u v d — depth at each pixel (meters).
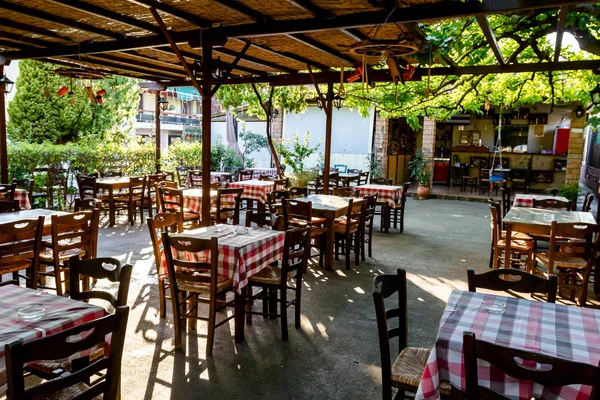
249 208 8.80
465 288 5.18
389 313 2.66
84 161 9.90
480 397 1.75
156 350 3.51
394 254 6.79
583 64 5.95
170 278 3.49
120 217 9.07
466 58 6.96
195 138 20.30
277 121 16.30
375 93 9.05
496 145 15.73
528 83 8.28
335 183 11.05
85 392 1.89
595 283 5.05
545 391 1.83
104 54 7.01
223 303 3.67
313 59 6.95
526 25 5.34
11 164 8.57
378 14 3.96
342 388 3.04
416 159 13.83
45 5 4.40
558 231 4.48
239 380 3.11
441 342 2.02
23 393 1.62
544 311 2.42
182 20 4.76
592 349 1.97
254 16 4.33
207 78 5.07
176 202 6.75
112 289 4.83
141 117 20.83
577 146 11.89
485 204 12.62
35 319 2.15
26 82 11.39
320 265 6.03
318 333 3.91
